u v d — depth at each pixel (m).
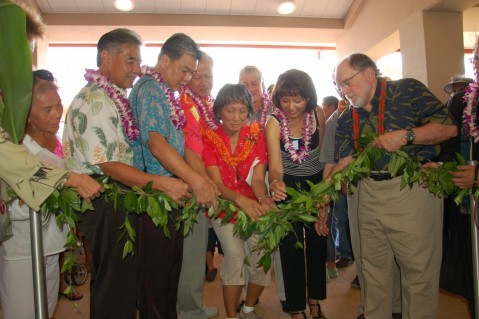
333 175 1.88
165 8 5.29
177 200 1.61
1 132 1.31
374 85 2.01
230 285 2.29
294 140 2.42
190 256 2.23
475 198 1.73
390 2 4.85
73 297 3.19
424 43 4.27
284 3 5.22
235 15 5.46
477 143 2.06
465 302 2.87
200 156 2.16
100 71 1.72
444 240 2.37
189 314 2.31
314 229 2.43
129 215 1.67
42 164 1.36
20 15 1.35
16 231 1.62
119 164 1.58
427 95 1.93
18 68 1.35
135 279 1.66
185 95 2.24
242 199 1.99
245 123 2.43
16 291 1.64
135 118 1.73
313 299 2.51
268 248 1.92
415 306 1.95
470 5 4.18
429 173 1.83
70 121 1.62
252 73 2.95
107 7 5.18
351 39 5.74
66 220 1.45
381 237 2.08
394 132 1.82
